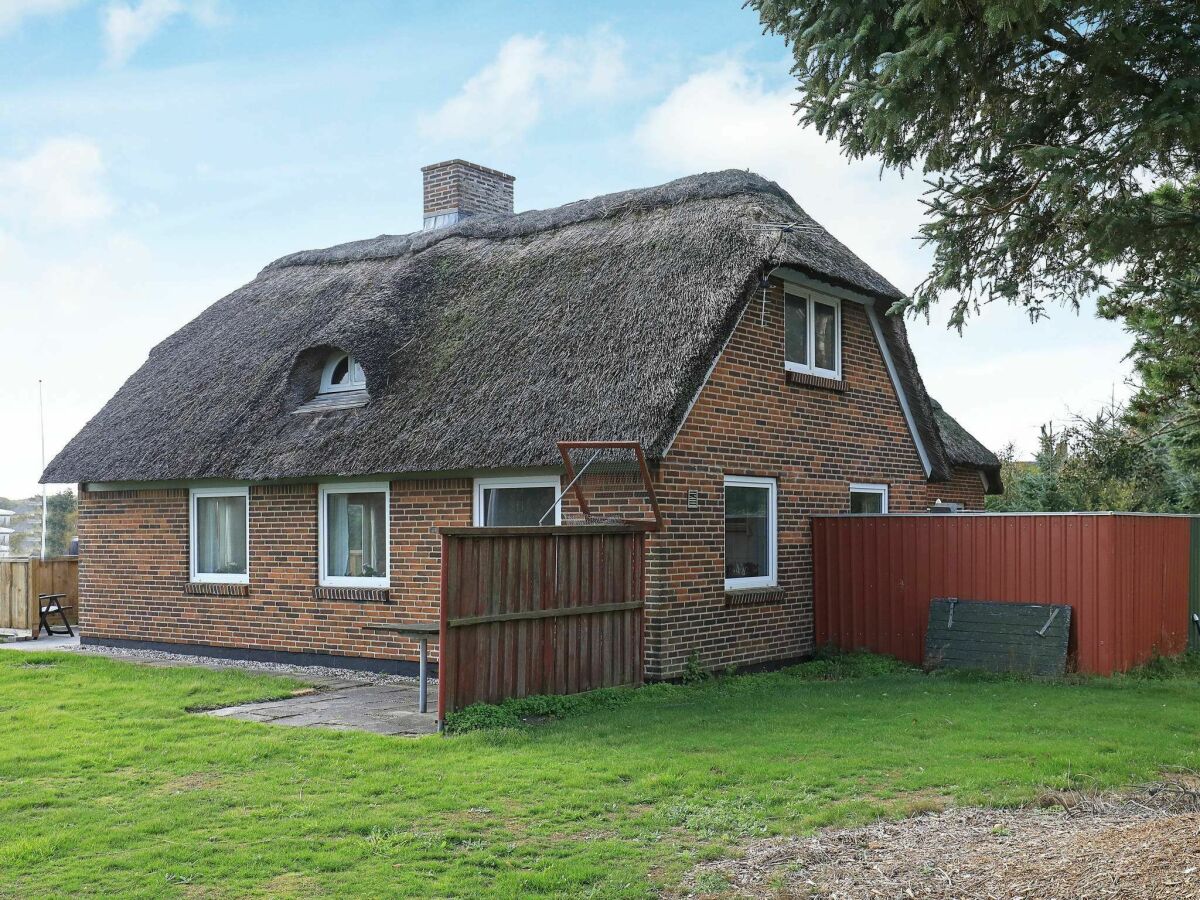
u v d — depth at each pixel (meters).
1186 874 4.51
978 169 8.04
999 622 12.70
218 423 14.59
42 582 18.14
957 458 18.25
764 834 5.95
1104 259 7.92
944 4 6.79
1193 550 14.55
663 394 10.97
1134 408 16.53
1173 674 12.48
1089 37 7.09
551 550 10.08
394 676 12.88
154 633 15.50
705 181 14.47
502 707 9.27
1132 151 7.00
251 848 5.82
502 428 11.69
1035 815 6.12
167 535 15.34
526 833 6.07
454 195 18.88
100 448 15.70
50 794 6.96
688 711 9.67
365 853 5.71
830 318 14.67
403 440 12.37
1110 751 7.89
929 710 9.72
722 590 12.23
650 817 6.29
